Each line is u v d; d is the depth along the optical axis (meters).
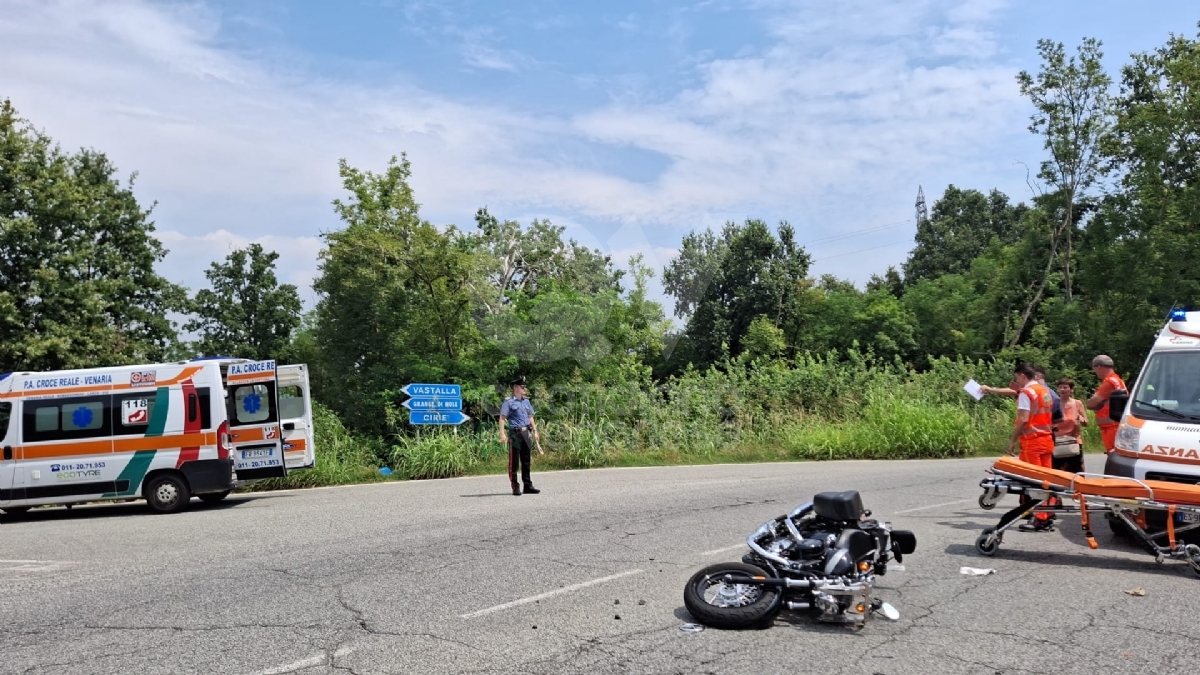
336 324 25.58
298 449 16.78
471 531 9.90
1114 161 40.56
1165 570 7.59
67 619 6.55
